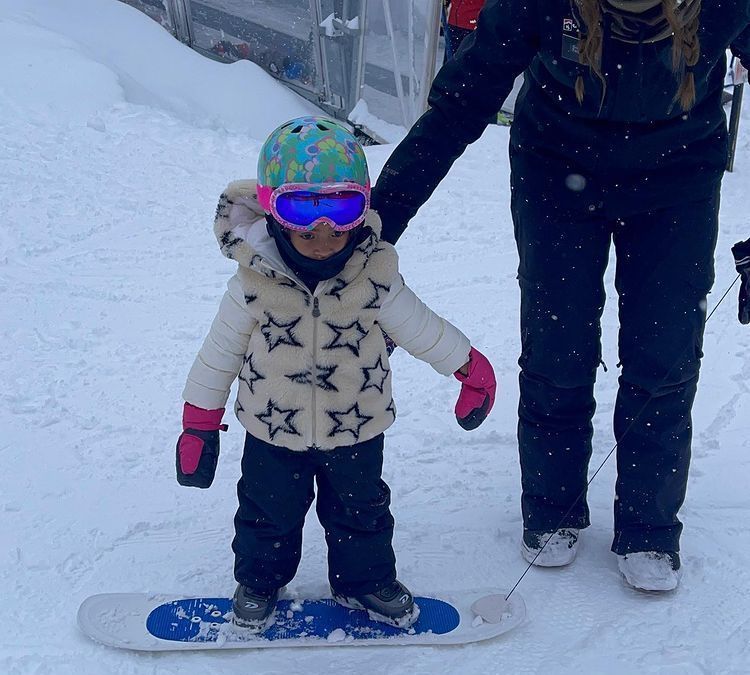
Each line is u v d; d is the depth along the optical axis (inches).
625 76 87.0
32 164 247.4
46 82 293.6
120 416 143.7
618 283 100.9
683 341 97.1
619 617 100.9
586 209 96.2
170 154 262.2
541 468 106.4
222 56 423.8
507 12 91.0
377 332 90.4
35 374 154.7
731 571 107.7
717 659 94.7
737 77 244.1
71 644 95.7
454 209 230.4
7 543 111.5
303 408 88.8
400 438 139.8
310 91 386.0
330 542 98.2
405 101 351.9
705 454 133.1
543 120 95.9
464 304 185.2
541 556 107.8
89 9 374.0
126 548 112.0
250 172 257.8
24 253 202.1
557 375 101.8
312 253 84.4
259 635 96.6
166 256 205.5
